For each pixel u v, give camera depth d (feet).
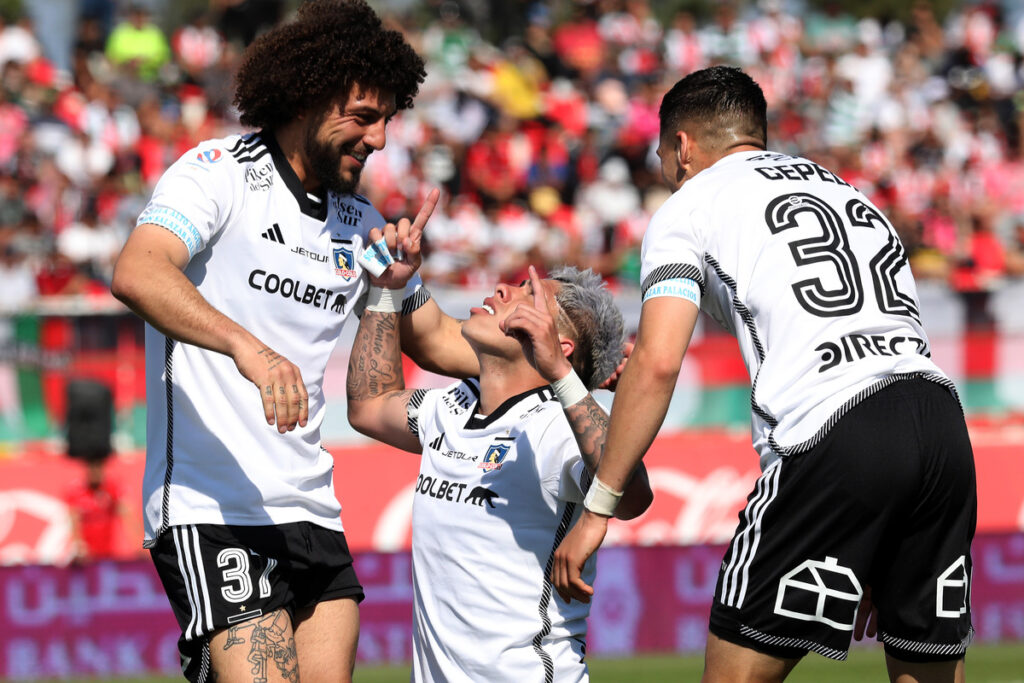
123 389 98.84
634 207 135.74
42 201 122.62
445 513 35.19
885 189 142.41
